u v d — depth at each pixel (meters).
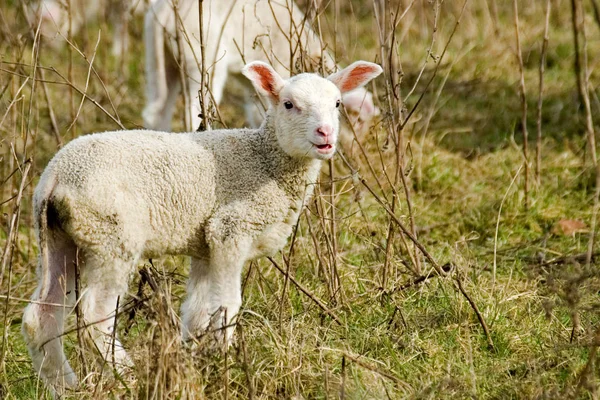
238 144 10.59
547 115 19.72
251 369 9.60
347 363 10.30
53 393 9.84
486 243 14.73
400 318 11.47
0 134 16.17
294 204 10.78
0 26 18.83
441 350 10.78
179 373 8.80
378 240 13.52
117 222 9.81
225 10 17.27
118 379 9.47
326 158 10.40
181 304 11.52
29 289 13.07
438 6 12.20
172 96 17.41
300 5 20.33
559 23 25.02
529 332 11.11
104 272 9.98
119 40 23.83
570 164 17.09
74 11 24.39
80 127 19.03
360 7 26.33
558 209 15.54
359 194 13.60
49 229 10.07
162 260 12.41
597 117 19.27
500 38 23.62
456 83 21.25
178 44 13.50
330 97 10.61
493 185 16.67
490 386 9.87
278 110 10.59
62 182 9.78
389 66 12.50
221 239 10.36
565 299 10.27
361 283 12.59
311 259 12.84
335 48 12.89
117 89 20.80
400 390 9.87
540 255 13.85
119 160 9.93
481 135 18.98
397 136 13.14
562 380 9.92
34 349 9.84
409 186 15.84
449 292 11.90
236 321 9.98
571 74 21.62
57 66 22.78
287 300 11.85
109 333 10.02
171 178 10.12
